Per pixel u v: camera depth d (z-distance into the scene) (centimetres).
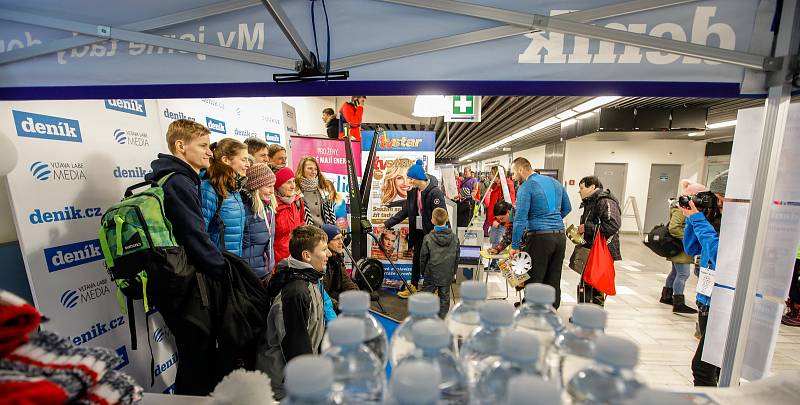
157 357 170
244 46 86
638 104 535
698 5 73
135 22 84
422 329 40
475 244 362
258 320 140
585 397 43
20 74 91
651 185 852
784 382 63
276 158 261
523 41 80
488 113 689
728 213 108
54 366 39
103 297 148
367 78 86
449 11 79
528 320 65
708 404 60
